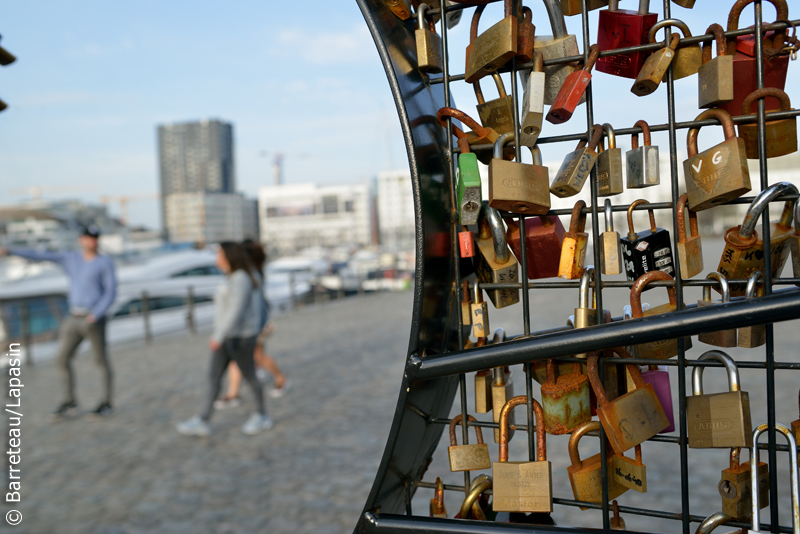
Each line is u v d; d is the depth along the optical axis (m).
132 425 5.45
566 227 1.21
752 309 0.75
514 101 0.90
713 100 0.84
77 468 4.30
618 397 0.95
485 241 0.99
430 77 1.03
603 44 0.95
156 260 12.55
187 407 6.02
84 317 5.77
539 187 0.89
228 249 4.98
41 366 8.93
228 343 4.93
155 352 9.76
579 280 0.95
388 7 0.96
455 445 1.04
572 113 0.89
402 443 0.97
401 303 16.22
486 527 0.91
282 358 8.41
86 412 5.97
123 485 3.94
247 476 3.99
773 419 0.83
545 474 0.95
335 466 4.07
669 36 0.87
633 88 0.92
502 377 1.08
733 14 0.85
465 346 1.11
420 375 0.91
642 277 0.90
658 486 3.23
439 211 0.95
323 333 10.68
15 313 9.04
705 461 3.50
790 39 0.84
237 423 5.30
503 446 0.99
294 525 3.24
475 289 0.98
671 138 0.88
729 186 0.81
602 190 0.92
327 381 6.70
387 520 0.96
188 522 3.34
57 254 5.90
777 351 6.05
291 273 15.30
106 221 103.00
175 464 4.31
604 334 0.81
